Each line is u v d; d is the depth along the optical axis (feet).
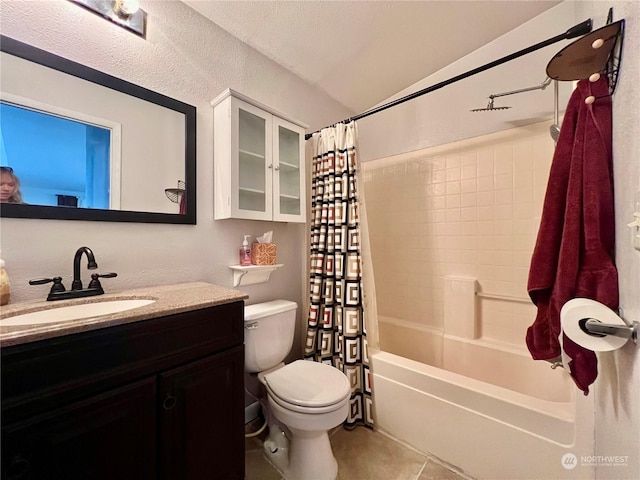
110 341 2.55
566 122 3.32
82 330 2.38
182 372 3.01
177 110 4.48
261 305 5.30
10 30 3.14
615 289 2.63
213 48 4.99
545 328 3.44
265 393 5.15
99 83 3.73
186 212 4.56
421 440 4.69
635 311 2.31
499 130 6.10
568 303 2.70
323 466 4.08
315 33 5.32
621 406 2.65
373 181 8.22
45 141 3.34
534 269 3.42
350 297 5.45
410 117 7.43
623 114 2.52
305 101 6.73
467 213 6.59
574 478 3.42
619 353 2.69
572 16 5.08
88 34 3.67
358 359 5.44
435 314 7.11
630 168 2.39
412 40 5.68
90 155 3.66
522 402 3.84
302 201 5.83
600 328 2.39
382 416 5.18
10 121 3.13
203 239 4.81
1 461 2.04
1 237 3.09
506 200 6.06
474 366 6.25
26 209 3.18
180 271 4.52
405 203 7.61
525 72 5.68
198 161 4.75
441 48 6.00
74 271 3.36
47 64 3.35
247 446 4.94
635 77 2.31
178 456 2.97
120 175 3.90
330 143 5.80
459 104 6.59
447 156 6.85
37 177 3.28
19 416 2.11
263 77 5.81
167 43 4.42
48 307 3.01
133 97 4.03
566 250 2.99
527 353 5.63
